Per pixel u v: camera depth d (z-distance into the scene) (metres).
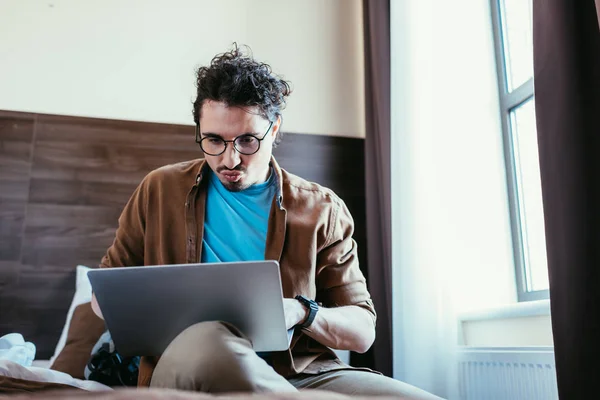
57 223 2.59
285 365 1.39
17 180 2.59
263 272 1.04
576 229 1.53
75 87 2.77
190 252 1.49
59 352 2.09
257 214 1.56
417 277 2.36
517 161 2.46
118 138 2.74
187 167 1.60
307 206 1.58
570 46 1.63
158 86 2.86
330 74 3.12
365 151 2.93
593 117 1.58
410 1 2.65
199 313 1.10
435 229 2.36
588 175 1.55
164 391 0.63
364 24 3.08
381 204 2.76
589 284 1.49
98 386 1.38
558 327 1.53
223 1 3.05
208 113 1.43
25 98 2.70
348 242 1.64
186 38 2.96
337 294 1.59
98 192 2.66
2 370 1.13
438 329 2.29
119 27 2.88
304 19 3.15
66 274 2.56
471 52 2.54
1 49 2.72
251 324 1.11
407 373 2.31
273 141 1.62
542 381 1.78
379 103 2.80
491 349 2.04
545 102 1.66
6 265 2.51
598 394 1.44
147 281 1.05
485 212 2.40
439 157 2.40
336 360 1.50
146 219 1.54
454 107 2.44
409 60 2.60
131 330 1.14
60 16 2.82
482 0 2.63
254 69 1.49
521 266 2.35
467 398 2.15
